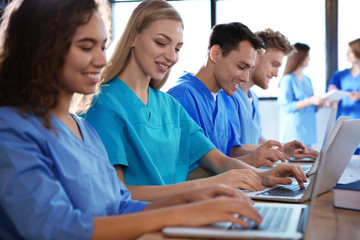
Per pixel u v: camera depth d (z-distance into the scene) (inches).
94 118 43.7
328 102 135.6
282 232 25.9
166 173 49.6
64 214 26.5
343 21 166.7
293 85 142.8
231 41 64.7
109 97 45.8
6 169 26.3
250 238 25.4
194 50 173.9
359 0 164.4
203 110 65.0
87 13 30.2
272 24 171.0
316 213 33.1
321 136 163.8
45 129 29.8
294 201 37.5
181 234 26.1
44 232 25.8
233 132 75.1
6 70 30.2
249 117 85.7
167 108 53.2
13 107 29.1
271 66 84.5
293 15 169.5
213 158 55.9
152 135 48.2
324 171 37.4
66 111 33.3
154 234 26.9
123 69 48.3
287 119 143.6
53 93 30.3
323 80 170.6
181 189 41.5
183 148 55.6
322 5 167.3
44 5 29.9
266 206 33.4
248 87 86.7
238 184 41.6
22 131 27.9
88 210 30.5
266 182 45.9
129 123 45.4
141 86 48.9
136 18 46.7
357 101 130.0
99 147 35.9
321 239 26.5
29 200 25.9
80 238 26.4
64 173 29.8
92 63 30.7
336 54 168.6
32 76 29.6
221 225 27.4
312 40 169.5
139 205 35.4
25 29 30.0
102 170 33.9
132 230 27.1
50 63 29.3
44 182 26.6
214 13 172.7
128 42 47.1
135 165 45.9
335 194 34.9
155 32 46.2
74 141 32.2
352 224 30.1
